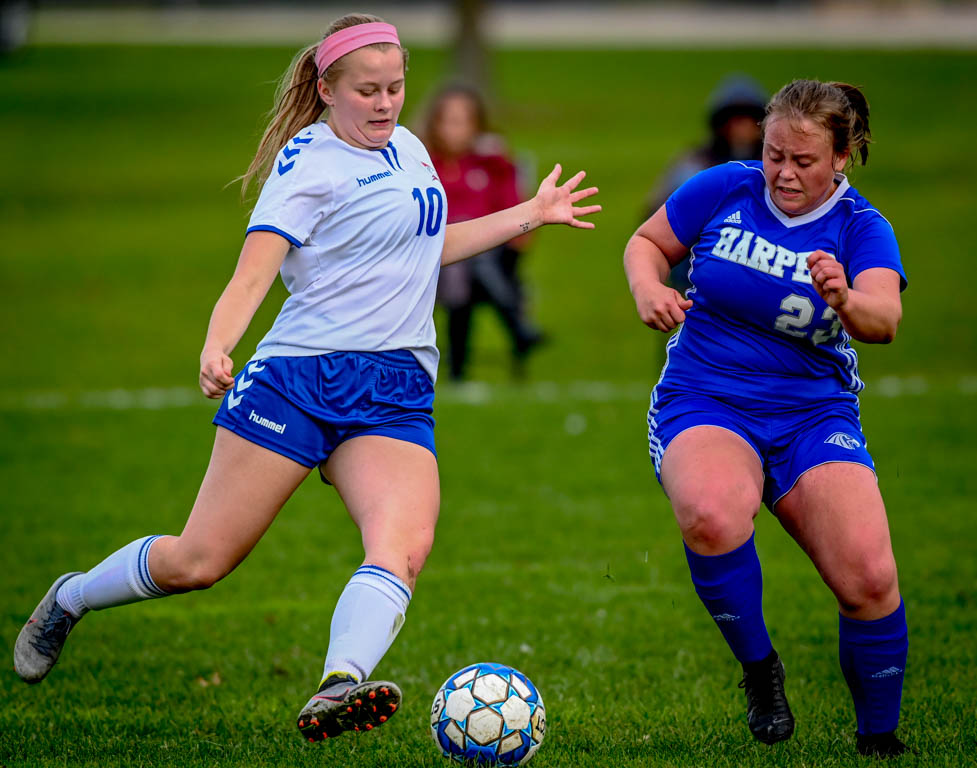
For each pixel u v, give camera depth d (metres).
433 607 23.83
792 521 15.64
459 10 110.69
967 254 72.00
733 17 185.00
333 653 14.05
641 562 26.56
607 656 21.09
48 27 170.75
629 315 63.94
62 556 27.25
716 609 15.35
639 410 41.50
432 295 16.03
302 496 33.03
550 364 54.59
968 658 20.48
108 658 21.25
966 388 44.91
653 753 16.36
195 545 15.30
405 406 15.61
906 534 27.94
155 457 36.34
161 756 16.45
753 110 36.66
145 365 53.25
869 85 121.06
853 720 17.91
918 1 197.00
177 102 120.12
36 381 49.91
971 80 122.81
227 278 70.88
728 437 15.63
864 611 15.14
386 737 17.30
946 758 15.79
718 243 16.12
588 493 32.16
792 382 16.05
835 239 15.76
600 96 120.44
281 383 15.24
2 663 21.02
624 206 83.69
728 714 18.16
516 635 22.30
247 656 21.31
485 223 16.92
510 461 35.28
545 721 16.12
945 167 92.06
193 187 91.94
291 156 15.29
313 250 15.27
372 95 15.25
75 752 16.67
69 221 83.25
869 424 38.38
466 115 40.59
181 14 190.12
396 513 14.83
